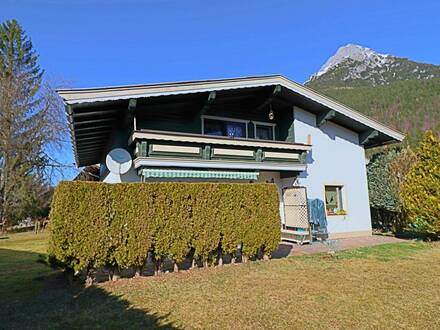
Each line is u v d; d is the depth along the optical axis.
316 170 18.27
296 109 18.28
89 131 14.87
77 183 8.20
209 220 9.87
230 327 5.51
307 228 15.94
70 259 7.98
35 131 35.03
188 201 9.62
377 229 21.53
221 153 14.43
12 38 39.47
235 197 10.48
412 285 7.81
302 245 15.10
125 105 12.56
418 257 11.27
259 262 10.66
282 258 11.38
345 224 18.61
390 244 14.46
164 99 14.37
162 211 9.17
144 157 12.49
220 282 8.30
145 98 13.25
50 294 7.53
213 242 9.85
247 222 10.59
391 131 19.14
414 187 15.09
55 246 7.80
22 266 11.51
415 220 15.27
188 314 6.11
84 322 5.79
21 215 35.84
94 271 8.59
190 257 9.91
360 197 19.44
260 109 18.05
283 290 7.55
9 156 34.09
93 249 8.13
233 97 16.78
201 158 13.85
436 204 14.20
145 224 8.88
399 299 6.80
